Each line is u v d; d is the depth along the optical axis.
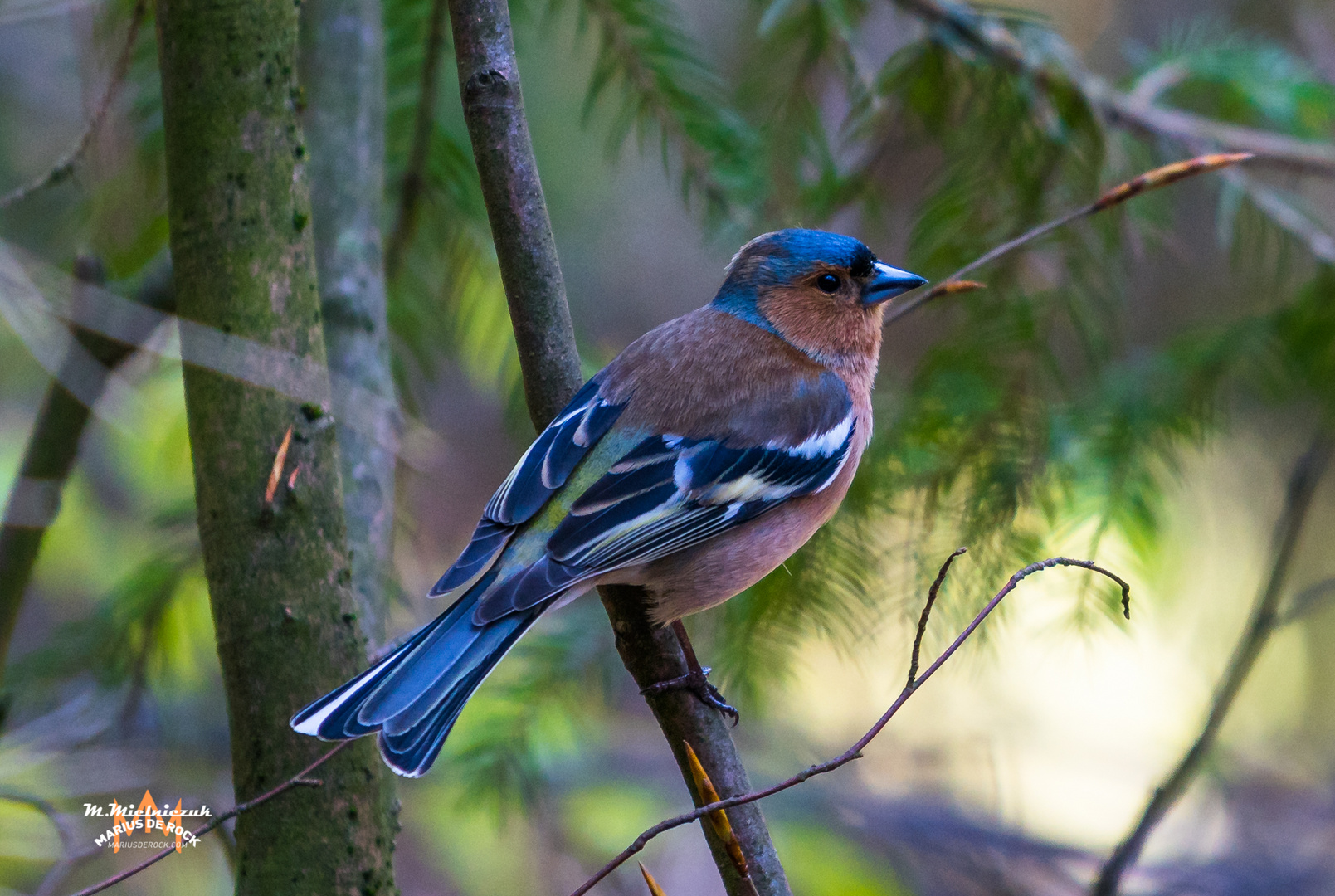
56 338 5.11
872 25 9.69
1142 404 7.62
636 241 14.66
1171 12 13.91
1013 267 7.88
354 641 4.78
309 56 6.50
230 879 8.58
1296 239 7.83
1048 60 7.80
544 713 7.96
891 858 10.41
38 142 10.66
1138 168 7.93
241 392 4.70
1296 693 12.76
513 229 5.76
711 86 8.01
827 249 7.59
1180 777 7.46
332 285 6.19
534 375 5.90
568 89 11.66
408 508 7.94
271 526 4.66
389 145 7.73
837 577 7.55
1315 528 12.74
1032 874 10.80
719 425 6.70
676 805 9.95
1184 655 11.52
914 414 7.66
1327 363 7.62
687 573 6.40
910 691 4.41
